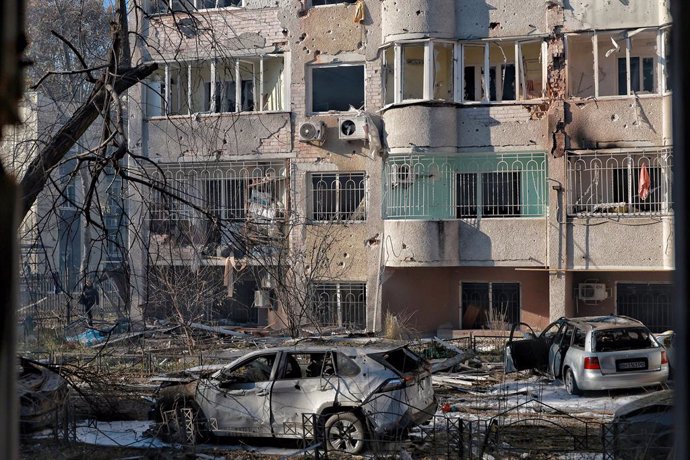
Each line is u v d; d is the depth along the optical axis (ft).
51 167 36.88
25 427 37.09
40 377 39.27
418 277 79.87
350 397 35.60
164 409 39.70
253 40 84.07
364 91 81.51
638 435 30.27
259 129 83.35
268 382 37.65
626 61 75.51
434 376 55.93
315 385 36.70
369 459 33.81
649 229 71.92
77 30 55.47
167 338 70.85
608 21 74.59
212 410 38.34
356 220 80.94
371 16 80.94
